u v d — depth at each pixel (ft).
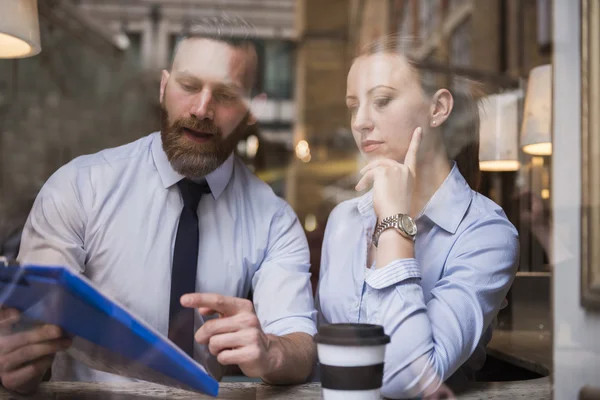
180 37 4.68
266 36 5.46
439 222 3.91
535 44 4.98
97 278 4.70
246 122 4.88
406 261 3.47
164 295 4.62
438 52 4.41
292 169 5.72
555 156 3.43
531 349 4.12
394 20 6.46
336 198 5.15
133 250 4.68
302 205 5.49
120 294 4.62
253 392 3.42
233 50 4.64
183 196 4.77
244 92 4.75
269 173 5.74
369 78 4.15
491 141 4.81
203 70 4.59
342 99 6.28
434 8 6.29
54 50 5.74
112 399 3.13
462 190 4.08
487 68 5.27
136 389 3.34
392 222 3.55
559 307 3.40
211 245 4.76
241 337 3.37
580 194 3.34
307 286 4.71
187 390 3.04
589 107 3.29
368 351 2.64
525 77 5.03
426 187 4.01
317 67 6.43
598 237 3.30
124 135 5.16
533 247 4.29
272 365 3.43
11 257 4.62
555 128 3.42
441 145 4.13
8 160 5.48
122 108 5.20
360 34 6.52
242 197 4.95
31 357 2.94
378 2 6.57
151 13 5.08
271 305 4.51
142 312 4.58
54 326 2.81
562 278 3.40
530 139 4.76
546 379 3.84
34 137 5.64
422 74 4.17
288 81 6.27
